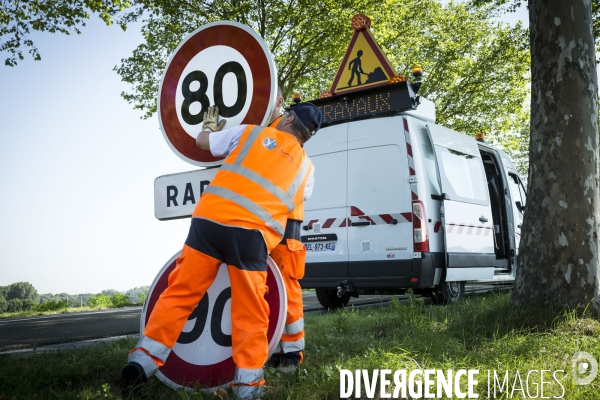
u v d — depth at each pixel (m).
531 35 5.55
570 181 5.06
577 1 5.33
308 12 18.92
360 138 7.69
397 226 7.25
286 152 3.18
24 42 15.39
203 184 3.33
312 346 4.17
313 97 21.61
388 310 6.78
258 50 3.20
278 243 3.28
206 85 3.39
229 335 3.16
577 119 5.17
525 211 5.32
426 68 26.25
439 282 7.53
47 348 5.05
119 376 3.39
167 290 2.99
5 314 12.02
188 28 19.66
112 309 12.17
